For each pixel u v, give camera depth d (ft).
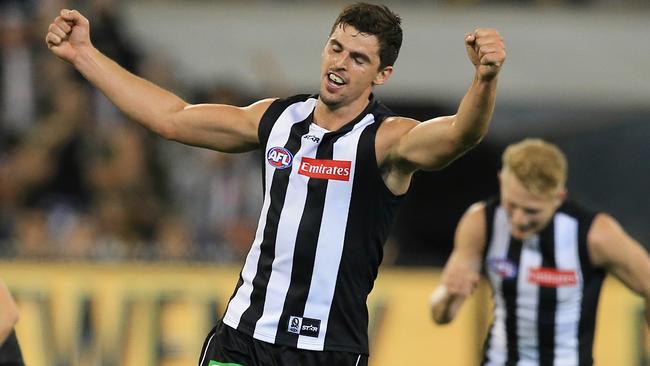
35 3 119.34
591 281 67.26
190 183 111.55
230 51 124.98
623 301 89.30
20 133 113.39
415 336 89.81
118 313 87.92
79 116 112.98
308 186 48.29
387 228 49.21
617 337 89.04
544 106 130.62
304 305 48.80
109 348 87.40
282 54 124.57
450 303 69.46
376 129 48.06
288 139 48.93
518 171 65.31
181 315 88.48
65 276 87.97
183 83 118.62
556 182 65.05
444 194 131.75
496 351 68.90
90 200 108.27
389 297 90.33
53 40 50.52
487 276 69.26
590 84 123.95
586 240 66.28
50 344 86.94
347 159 47.93
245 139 50.14
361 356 49.60
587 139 131.23
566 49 132.05
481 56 43.34
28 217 104.47
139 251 89.61
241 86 119.34
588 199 128.98
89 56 50.75
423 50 127.34
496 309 69.10
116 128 111.45
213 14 133.80
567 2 143.02
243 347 49.60
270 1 137.69
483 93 43.65
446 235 130.52
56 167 110.11
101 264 88.48
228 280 89.35
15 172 108.58
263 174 49.49
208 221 110.42
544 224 66.64
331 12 136.46
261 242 49.42
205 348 51.42
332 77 47.50
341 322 49.16
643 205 128.36
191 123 50.21
